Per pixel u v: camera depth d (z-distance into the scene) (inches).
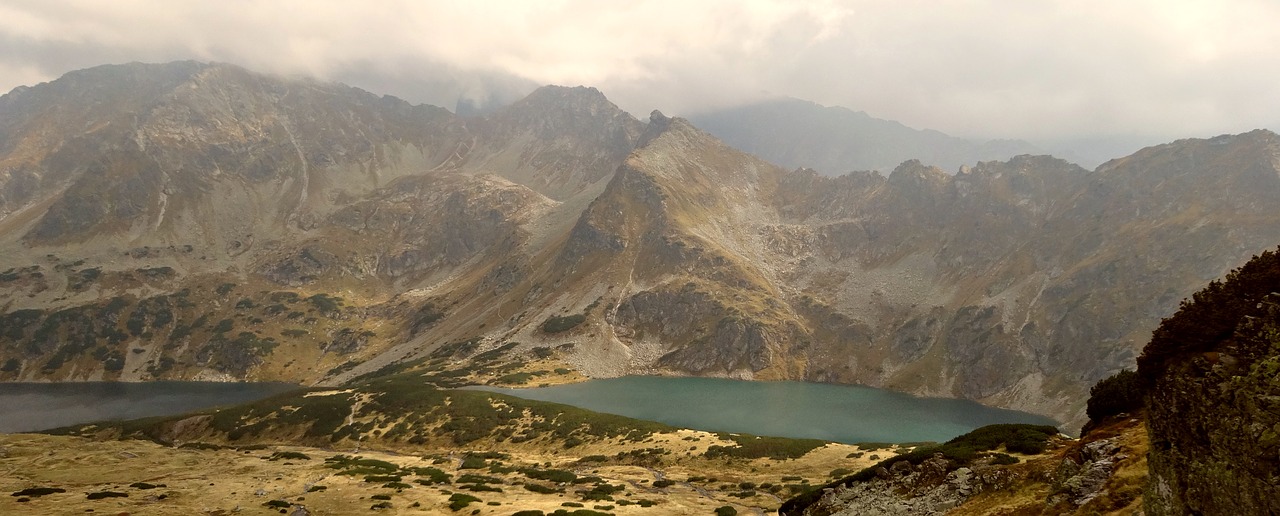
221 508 2800.2
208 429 7529.5
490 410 7436.0
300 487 3368.6
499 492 3533.5
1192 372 708.0
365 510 2859.3
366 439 6860.2
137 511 2581.2
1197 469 672.4
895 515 1627.7
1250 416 591.2
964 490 1541.6
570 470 5007.4
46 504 2669.8
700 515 3019.2
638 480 4429.1
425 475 4141.2
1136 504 987.9
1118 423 1358.3
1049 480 1365.7
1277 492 542.9
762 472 4525.1
